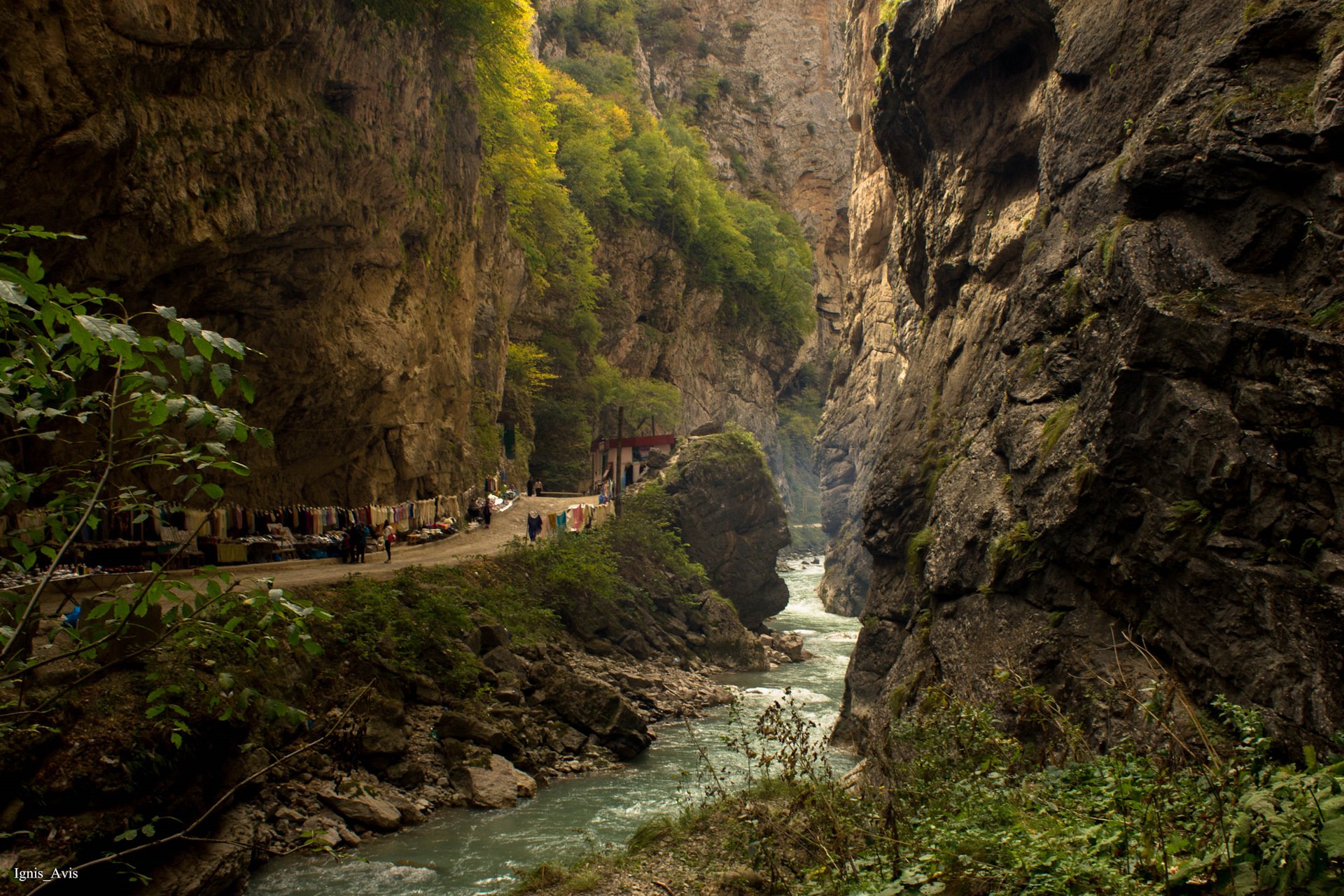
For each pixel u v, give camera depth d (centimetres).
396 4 2475
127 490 388
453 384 3538
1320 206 1115
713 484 4225
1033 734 1299
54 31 1318
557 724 1939
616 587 3175
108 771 1039
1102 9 1600
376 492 2986
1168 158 1277
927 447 2309
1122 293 1320
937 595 1834
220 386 363
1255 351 1120
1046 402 1612
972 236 2275
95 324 322
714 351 8844
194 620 393
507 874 1220
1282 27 1204
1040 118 1970
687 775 1360
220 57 1727
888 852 779
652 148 8112
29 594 409
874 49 2727
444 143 3106
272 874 1205
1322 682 974
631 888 1039
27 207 1362
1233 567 1086
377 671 1750
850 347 6712
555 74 7744
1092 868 589
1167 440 1208
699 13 11900
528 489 5041
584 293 6588
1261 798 520
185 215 1667
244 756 1303
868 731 1919
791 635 3734
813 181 11706
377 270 2706
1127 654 1273
